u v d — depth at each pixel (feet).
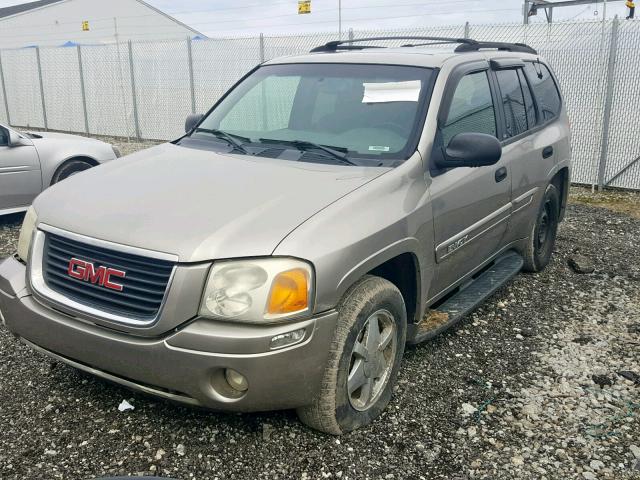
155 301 9.05
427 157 11.81
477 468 9.86
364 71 13.53
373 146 11.97
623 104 31.12
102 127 56.80
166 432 10.52
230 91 15.14
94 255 9.68
